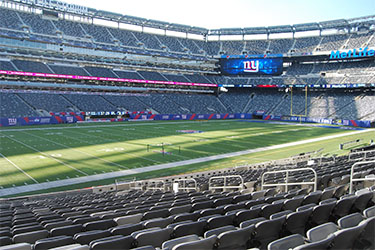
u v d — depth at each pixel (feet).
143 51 286.66
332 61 284.41
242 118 285.02
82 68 258.16
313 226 19.66
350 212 21.49
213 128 206.80
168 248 14.51
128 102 260.01
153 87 286.66
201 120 266.36
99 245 15.20
